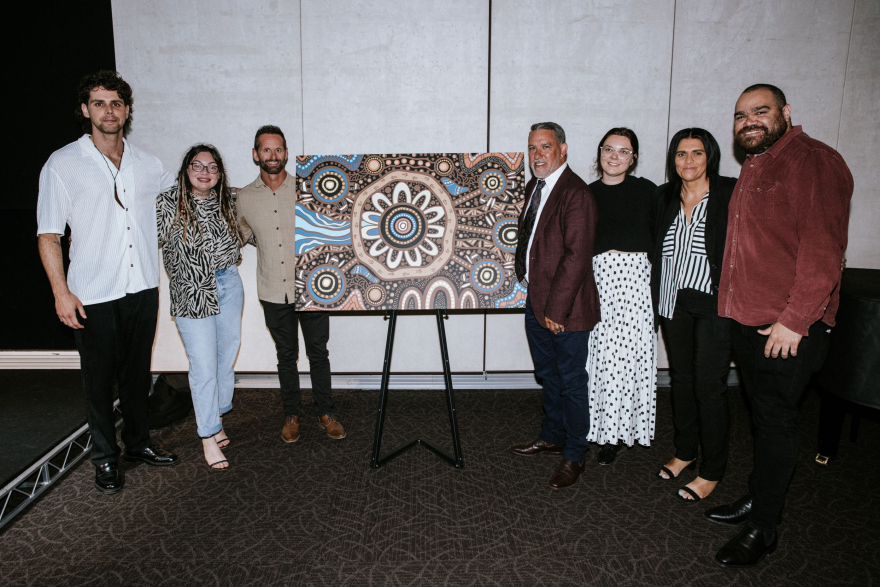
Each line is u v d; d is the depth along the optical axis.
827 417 2.36
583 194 2.03
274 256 2.46
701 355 1.98
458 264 2.29
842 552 1.82
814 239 1.53
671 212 2.04
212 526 1.97
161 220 2.15
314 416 2.96
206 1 2.94
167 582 1.69
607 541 1.89
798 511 2.06
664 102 3.07
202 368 2.27
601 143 2.22
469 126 3.08
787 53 3.04
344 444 2.61
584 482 2.27
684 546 1.86
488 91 3.06
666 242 2.09
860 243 3.24
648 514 2.04
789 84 3.07
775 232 1.66
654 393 2.32
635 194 2.20
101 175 2.07
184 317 2.21
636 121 3.08
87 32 3.03
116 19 2.95
